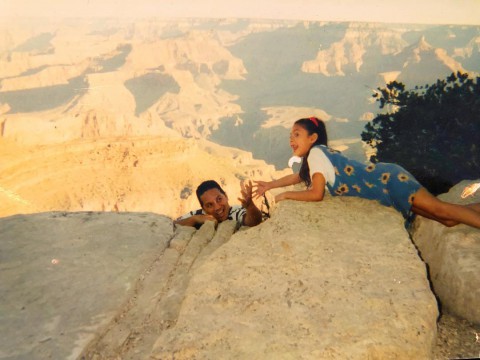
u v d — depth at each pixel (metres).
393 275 1.90
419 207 2.37
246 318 1.70
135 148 41.59
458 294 2.10
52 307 2.02
